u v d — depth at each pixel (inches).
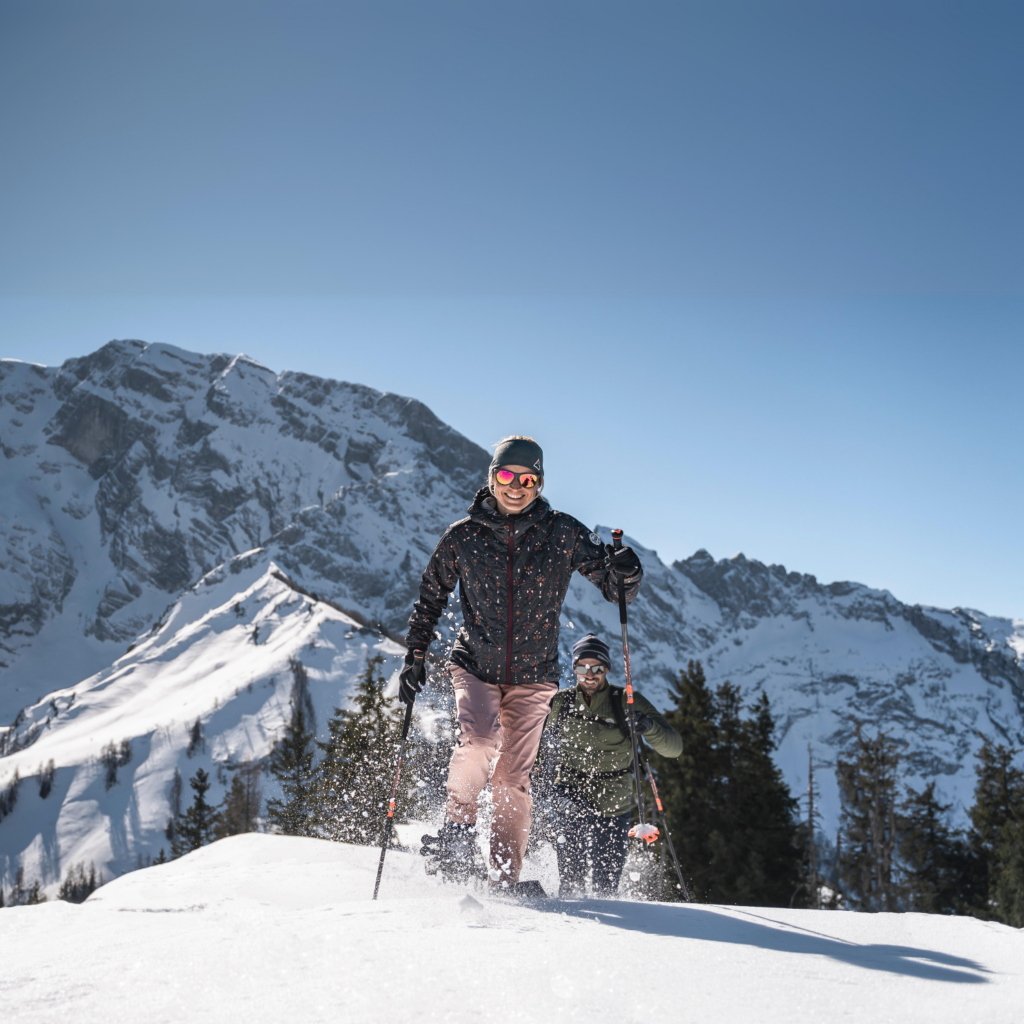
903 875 1467.8
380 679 1027.9
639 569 127.6
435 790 152.3
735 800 1035.3
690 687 1087.6
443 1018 49.3
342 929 74.5
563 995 54.1
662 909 96.3
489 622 124.0
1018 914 1273.4
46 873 5349.4
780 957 69.3
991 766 1523.1
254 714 6845.5
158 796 6028.5
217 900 108.9
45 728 7593.5
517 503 122.6
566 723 177.3
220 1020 48.9
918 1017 51.8
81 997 53.5
